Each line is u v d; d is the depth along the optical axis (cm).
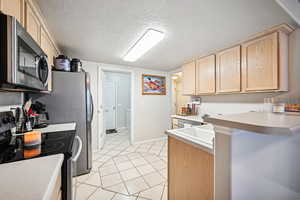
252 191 74
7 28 64
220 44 186
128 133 436
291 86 144
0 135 95
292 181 92
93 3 106
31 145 93
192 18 126
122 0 104
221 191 69
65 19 128
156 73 358
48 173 58
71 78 181
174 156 115
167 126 375
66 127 151
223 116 78
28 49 80
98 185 167
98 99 280
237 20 128
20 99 142
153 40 173
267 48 146
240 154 67
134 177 185
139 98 333
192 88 253
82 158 189
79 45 191
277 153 84
